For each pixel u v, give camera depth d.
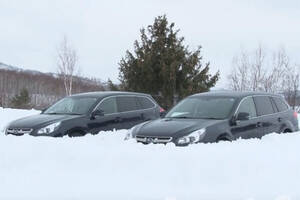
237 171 9.17
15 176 8.85
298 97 59.16
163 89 36.75
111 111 16.25
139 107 17.33
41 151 10.27
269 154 10.57
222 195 7.99
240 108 13.34
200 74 37.72
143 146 11.06
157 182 8.64
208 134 11.89
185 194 8.03
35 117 15.46
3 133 14.98
